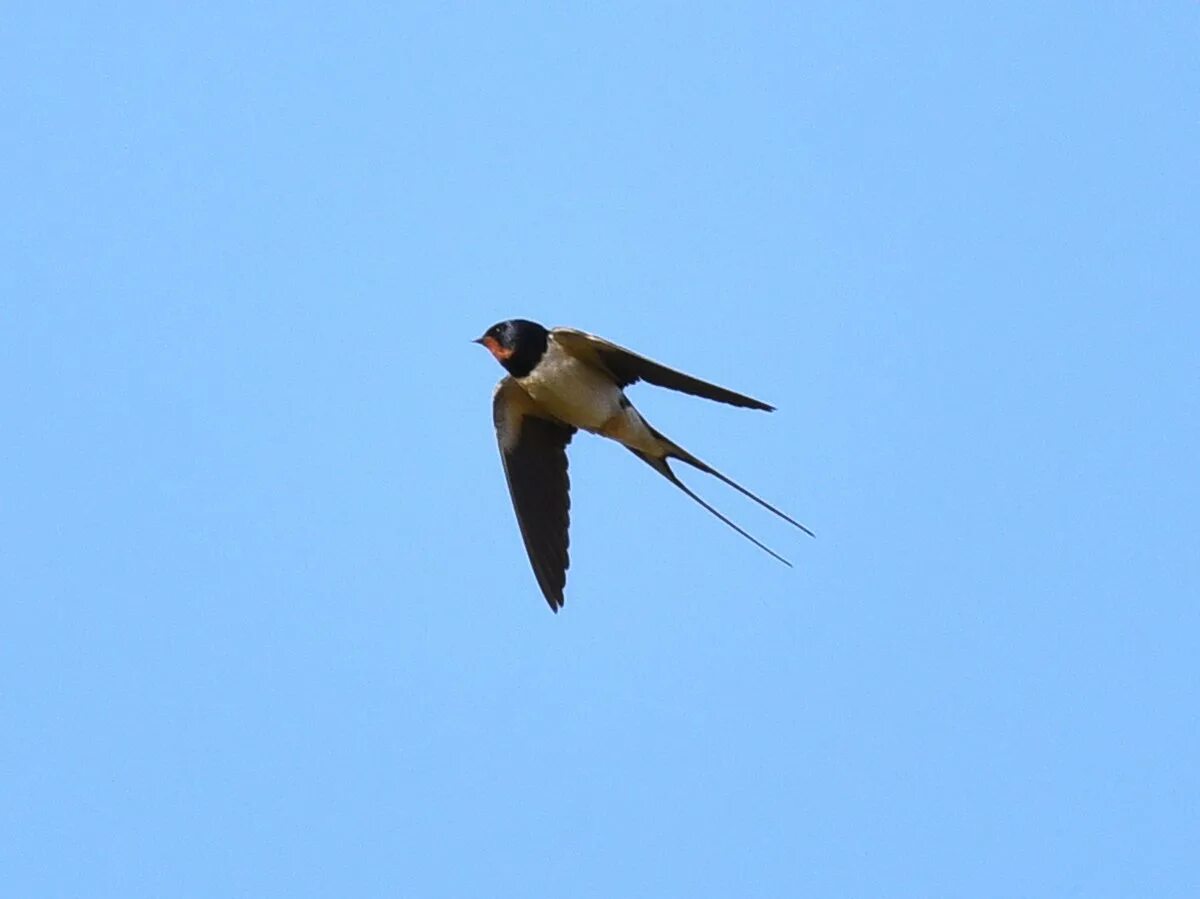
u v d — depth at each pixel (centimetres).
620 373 1316
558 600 1361
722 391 1263
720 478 1333
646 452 1355
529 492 1385
